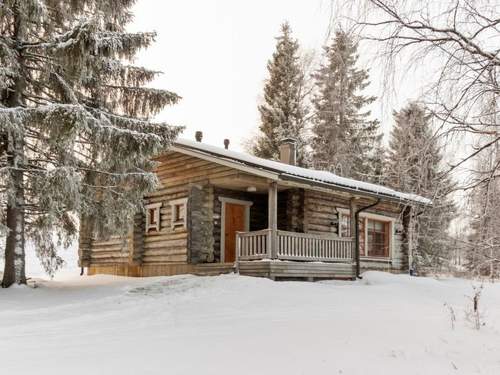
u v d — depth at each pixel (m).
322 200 18.16
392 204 20.66
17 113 11.31
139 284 14.07
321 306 10.66
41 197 11.95
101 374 5.29
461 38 5.43
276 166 14.90
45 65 12.76
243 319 8.89
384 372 5.58
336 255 16.31
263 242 14.61
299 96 32.19
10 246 12.82
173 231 17.31
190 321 8.82
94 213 13.45
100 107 13.46
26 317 9.41
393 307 11.05
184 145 15.79
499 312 11.38
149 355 6.14
